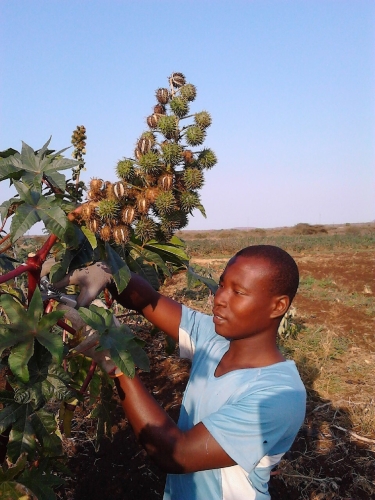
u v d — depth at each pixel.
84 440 4.27
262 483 1.71
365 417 4.98
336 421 4.97
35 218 1.61
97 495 3.65
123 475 3.88
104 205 1.74
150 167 1.92
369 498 3.83
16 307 1.60
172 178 1.93
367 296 12.06
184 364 6.00
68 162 2.09
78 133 2.88
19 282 3.94
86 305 1.92
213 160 2.09
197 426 1.64
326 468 4.19
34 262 1.75
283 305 1.77
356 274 16.05
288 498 3.80
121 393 1.72
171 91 2.24
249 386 1.70
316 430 4.78
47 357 1.71
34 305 1.62
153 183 1.96
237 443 1.58
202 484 1.75
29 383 1.68
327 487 3.91
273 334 1.84
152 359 6.17
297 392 1.69
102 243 1.92
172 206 1.89
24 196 1.65
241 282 1.74
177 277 13.21
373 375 6.23
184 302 9.88
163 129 2.06
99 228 1.77
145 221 1.91
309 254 24.69
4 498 1.70
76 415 4.61
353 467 4.21
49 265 1.97
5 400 1.78
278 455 1.71
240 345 1.85
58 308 1.90
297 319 9.18
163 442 1.62
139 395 1.69
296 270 1.79
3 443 2.00
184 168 2.06
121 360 1.63
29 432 1.78
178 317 2.22
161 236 2.22
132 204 1.89
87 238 1.80
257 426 1.59
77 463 3.99
